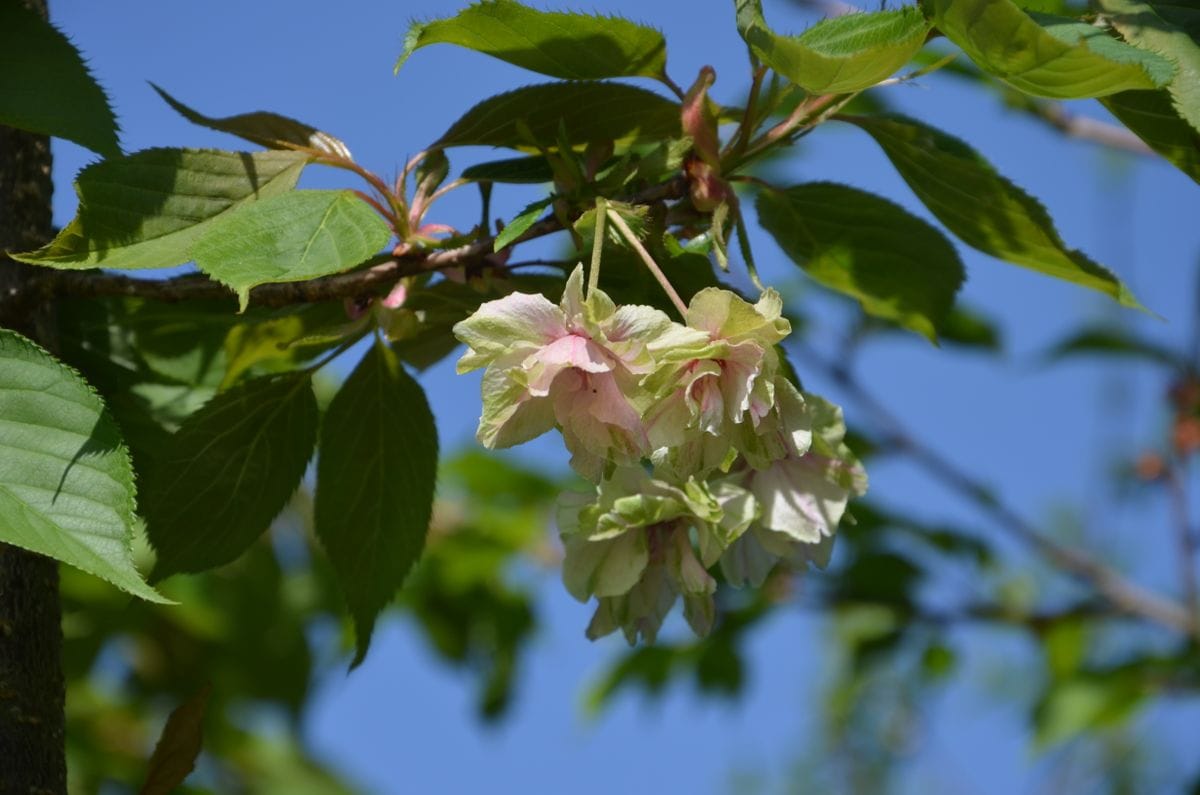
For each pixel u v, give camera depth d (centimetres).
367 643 87
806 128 86
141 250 81
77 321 89
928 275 90
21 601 81
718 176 84
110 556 77
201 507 86
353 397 87
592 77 85
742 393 79
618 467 83
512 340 79
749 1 81
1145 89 82
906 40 80
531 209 83
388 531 87
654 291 85
